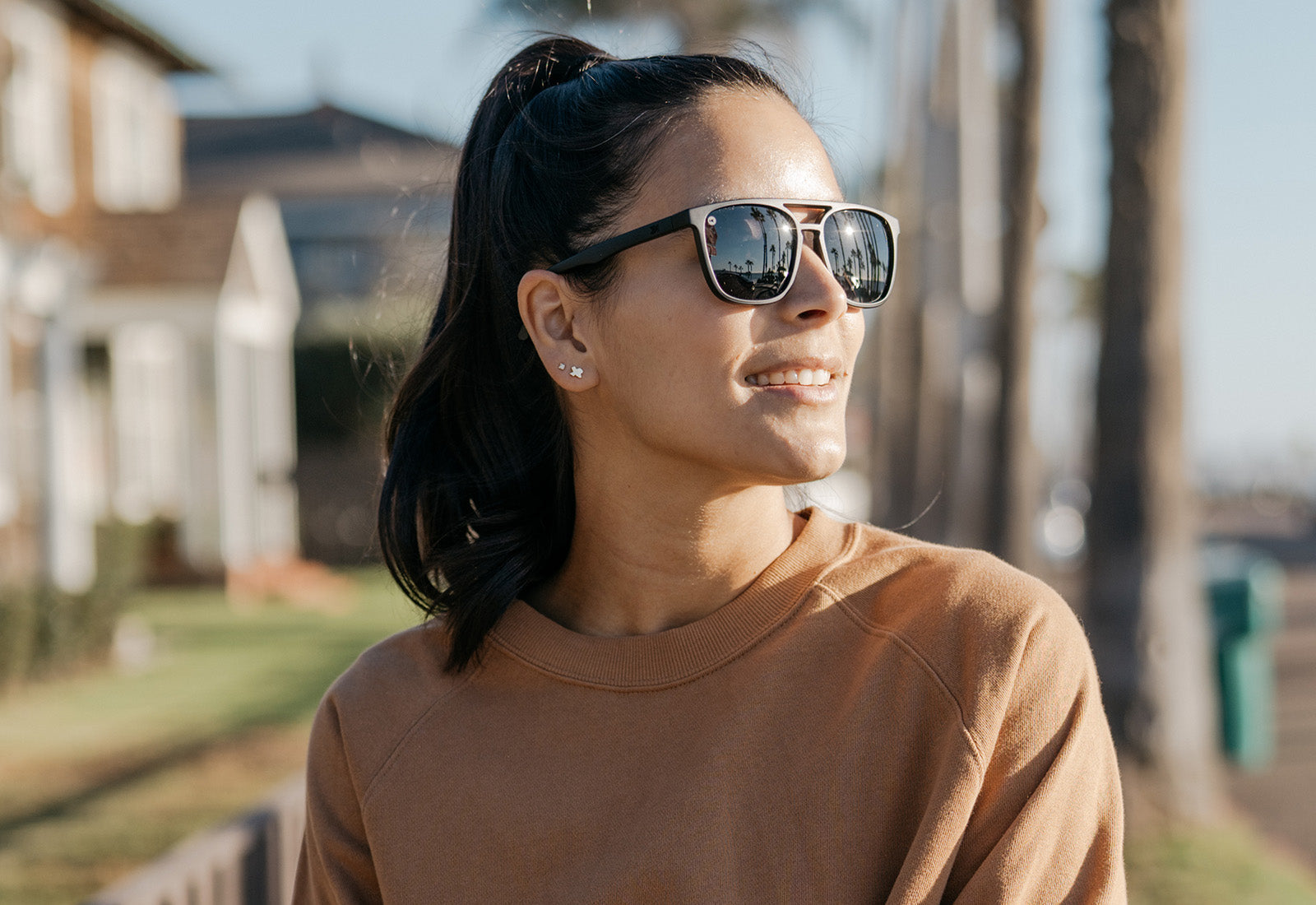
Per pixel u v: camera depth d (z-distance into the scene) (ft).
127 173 52.80
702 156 4.30
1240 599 24.29
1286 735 27.99
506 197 4.82
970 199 48.21
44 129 44.14
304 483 75.51
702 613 4.64
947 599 4.20
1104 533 21.20
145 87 54.29
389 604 53.47
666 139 4.36
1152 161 20.81
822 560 4.51
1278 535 123.44
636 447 4.58
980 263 47.93
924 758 4.06
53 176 44.68
